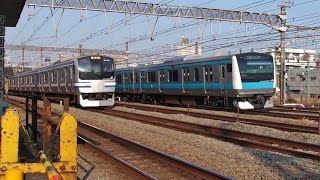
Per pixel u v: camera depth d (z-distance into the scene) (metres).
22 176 5.81
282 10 33.38
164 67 33.78
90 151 12.45
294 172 9.73
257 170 9.85
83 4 29.39
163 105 35.47
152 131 17.16
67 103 7.99
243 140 14.14
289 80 57.09
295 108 29.48
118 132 17.36
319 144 13.64
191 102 31.36
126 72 41.47
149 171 9.78
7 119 6.23
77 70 28.95
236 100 25.70
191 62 29.75
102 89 29.28
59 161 6.79
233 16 33.69
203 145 13.46
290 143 13.53
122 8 30.61
